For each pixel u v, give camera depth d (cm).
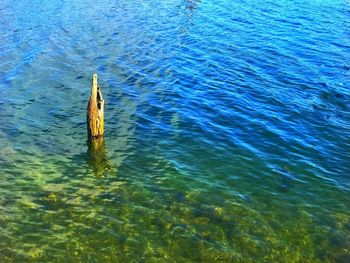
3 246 1568
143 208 1811
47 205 1797
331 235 1714
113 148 2259
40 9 4862
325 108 2820
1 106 2650
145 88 2988
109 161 2144
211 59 3575
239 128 2508
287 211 1844
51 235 1633
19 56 3478
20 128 2411
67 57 3512
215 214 1797
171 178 2034
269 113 2703
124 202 1844
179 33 4259
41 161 2114
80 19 4584
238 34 4269
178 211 1803
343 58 3734
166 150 2262
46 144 2267
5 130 2380
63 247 1580
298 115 2702
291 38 4194
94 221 1717
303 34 4328
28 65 3303
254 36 4216
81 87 2977
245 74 3294
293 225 1759
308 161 2228
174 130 2455
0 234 1620
